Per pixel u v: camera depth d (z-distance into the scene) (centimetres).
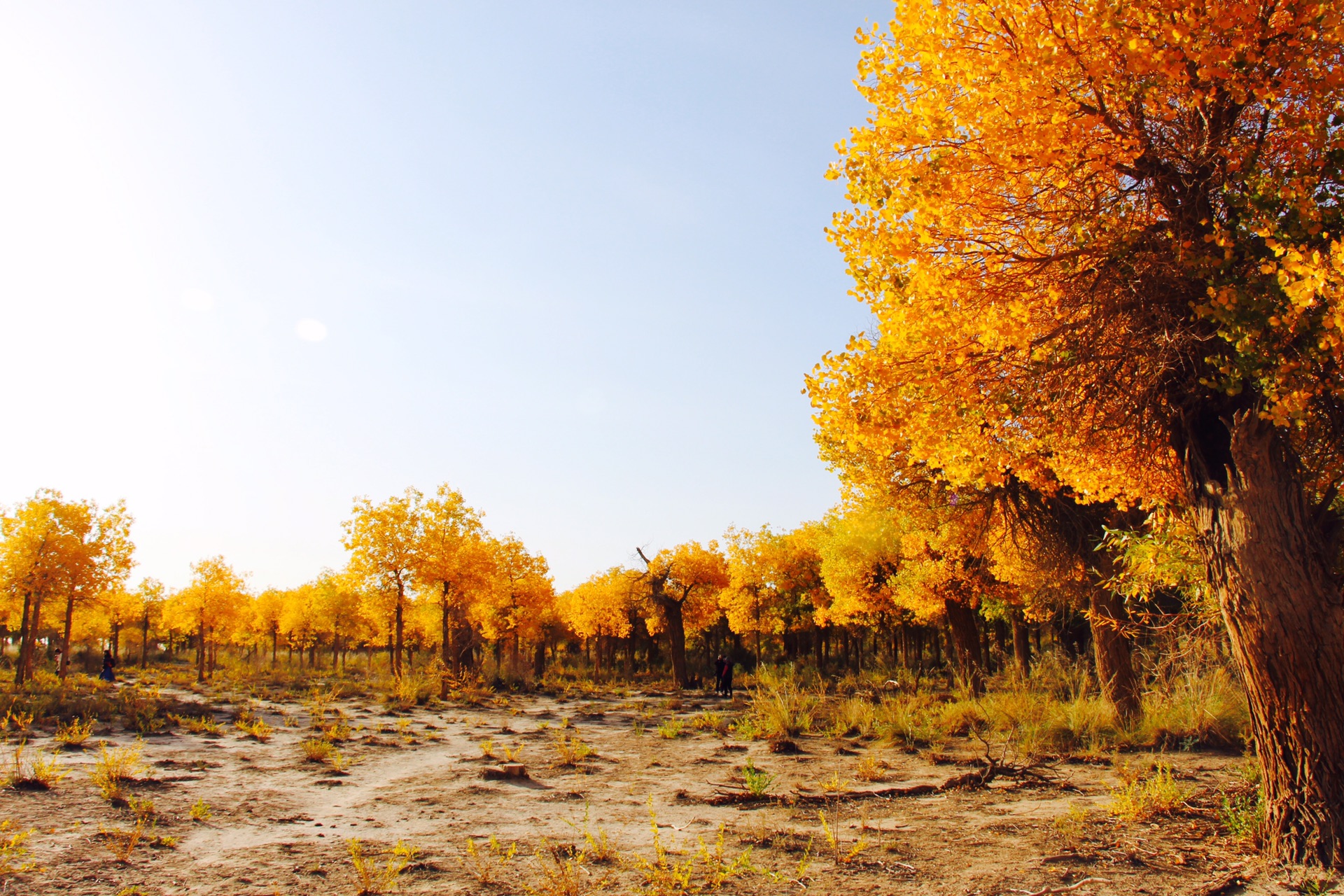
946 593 1988
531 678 3180
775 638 5172
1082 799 764
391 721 1723
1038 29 532
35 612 2397
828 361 650
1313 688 496
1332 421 548
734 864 528
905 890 491
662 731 1489
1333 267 391
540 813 773
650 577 3769
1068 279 594
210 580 3694
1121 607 1270
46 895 481
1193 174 538
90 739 1199
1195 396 561
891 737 1244
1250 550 519
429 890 510
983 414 614
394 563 2741
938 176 553
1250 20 462
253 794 856
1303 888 458
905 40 562
